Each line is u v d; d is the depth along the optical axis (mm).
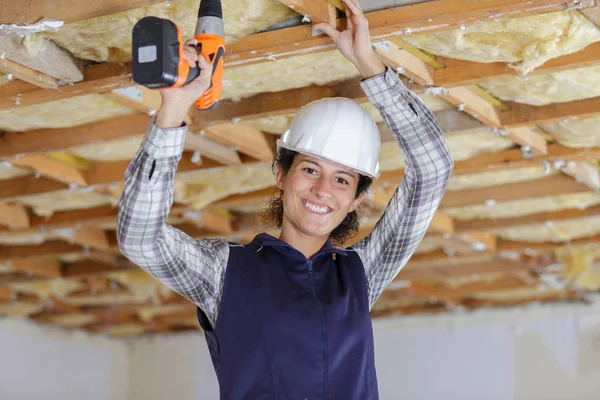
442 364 8219
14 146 3701
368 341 1755
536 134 3773
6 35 2551
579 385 7652
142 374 9609
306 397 1646
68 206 4852
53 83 2906
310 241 1845
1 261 6004
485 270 6703
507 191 4559
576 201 4848
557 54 2744
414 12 2436
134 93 3119
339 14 2535
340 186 1859
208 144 3736
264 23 2604
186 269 1672
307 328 1686
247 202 4531
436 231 5223
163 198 1543
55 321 8805
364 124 1940
